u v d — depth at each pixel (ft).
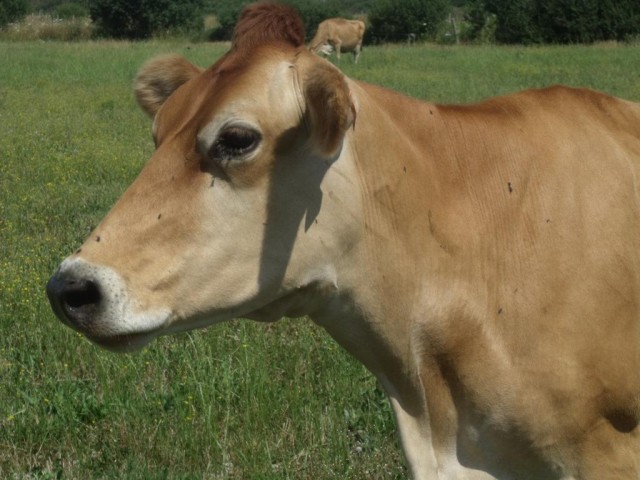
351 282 12.55
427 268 12.88
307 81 11.30
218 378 21.65
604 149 13.71
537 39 152.76
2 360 22.88
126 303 11.21
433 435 13.38
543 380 12.91
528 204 13.23
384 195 12.52
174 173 11.59
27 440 19.95
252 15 12.04
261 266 11.84
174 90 13.53
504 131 13.62
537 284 12.96
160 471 18.66
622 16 147.84
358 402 21.24
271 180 11.68
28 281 27.25
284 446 19.70
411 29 182.39
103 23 202.90
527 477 13.46
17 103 75.41
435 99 75.05
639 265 13.39
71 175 45.83
